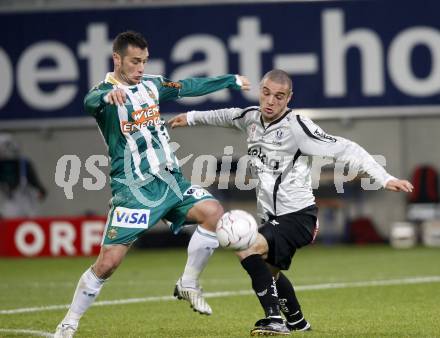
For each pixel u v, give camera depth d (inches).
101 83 970.1
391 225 2935.5
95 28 2874.0
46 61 2893.7
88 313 1293.1
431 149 2938.0
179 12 2851.9
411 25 2802.7
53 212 2997.0
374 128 2930.6
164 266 2246.6
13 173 2869.1
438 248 2669.8
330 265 2153.1
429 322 1107.9
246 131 1010.7
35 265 2325.3
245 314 1246.9
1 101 2903.5
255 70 2832.2
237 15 2837.1
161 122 979.3
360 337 959.0
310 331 1023.0
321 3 2819.9
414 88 2802.7
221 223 930.1
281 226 960.9
